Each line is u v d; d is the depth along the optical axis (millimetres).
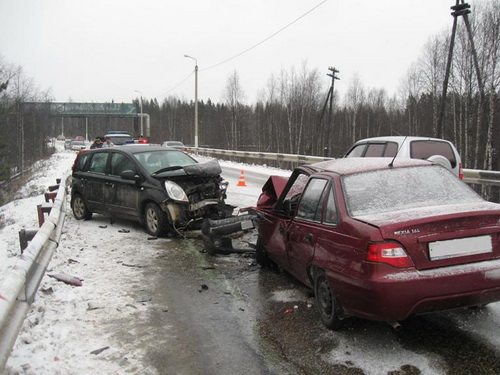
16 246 8906
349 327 4129
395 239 3432
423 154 8602
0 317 2957
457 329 3979
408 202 4102
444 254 3463
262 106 65625
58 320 4383
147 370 3516
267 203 6859
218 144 81562
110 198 9148
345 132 68250
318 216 4488
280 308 4762
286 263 5285
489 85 33062
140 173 8492
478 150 31609
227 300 5055
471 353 3549
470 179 12617
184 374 3463
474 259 3516
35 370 3375
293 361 3623
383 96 71438
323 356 3660
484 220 3592
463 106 37469
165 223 8055
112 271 6141
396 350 3672
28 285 4129
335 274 3842
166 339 4074
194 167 8102
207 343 3990
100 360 3654
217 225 6805
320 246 4191
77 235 8375
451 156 8797
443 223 3488
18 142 62938
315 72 57781
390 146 8914
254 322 4434
